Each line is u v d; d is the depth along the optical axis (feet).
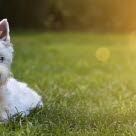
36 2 100.99
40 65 43.27
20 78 30.73
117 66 45.78
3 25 18.97
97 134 16.28
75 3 103.91
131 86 30.83
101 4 104.53
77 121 18.34
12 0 98.17
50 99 23.73
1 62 18.38
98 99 26.11
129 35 98.07
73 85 29.89
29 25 101.24
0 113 17.87
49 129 17.07
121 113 19.92
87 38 87.61
